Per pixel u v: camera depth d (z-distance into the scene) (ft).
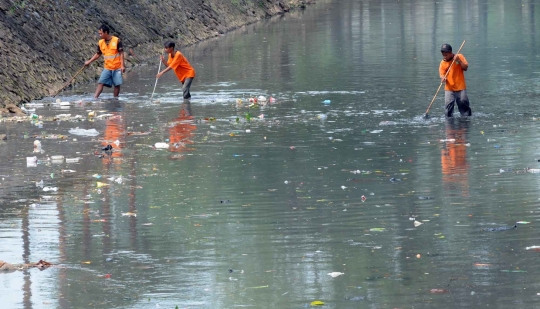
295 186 71.36
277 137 92.48
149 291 48.78
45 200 68.33
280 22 255.09
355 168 77.46
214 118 104.73
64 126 101.14
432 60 157.58
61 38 146.92
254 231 59.31
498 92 119.55
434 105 110.93
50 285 50.03
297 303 46.47
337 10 289.94
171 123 102.01
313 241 56.85
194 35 208.64
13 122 104.42
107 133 96.27
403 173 75.05
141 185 72.74
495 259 52.31
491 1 304.91
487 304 45.39
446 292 47.24
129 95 127.13
